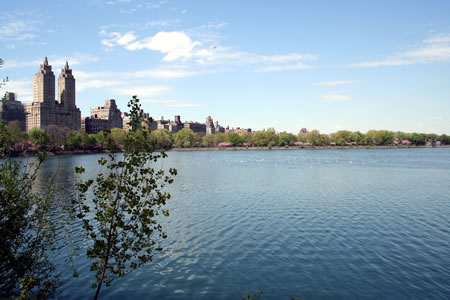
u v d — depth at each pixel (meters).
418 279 16.23
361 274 16.91
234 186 48.09
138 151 10.72
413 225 25.94
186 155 167.38
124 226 10.85
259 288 15.59
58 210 29.78
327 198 37.97
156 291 15.35
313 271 17.38
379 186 47.97
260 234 23.86
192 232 24.39
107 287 15.70
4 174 11.30
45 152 12.60
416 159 118.56
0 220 11.01
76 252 19.88
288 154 174.00
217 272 17.38
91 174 61.03
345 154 169.25
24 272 11.63
